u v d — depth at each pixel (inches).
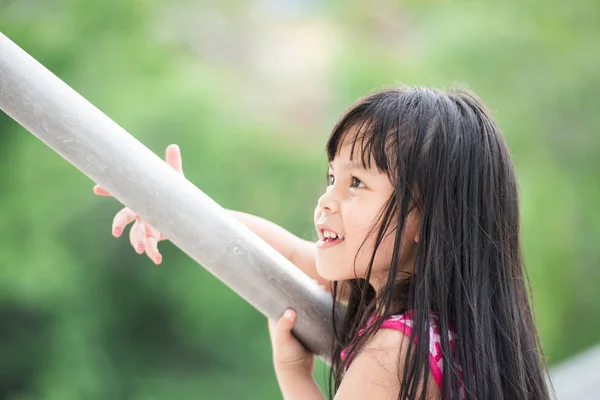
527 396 68.2
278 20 720.3
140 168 60.3
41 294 554.3
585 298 546.9
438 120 66.8
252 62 703.1
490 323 66.2
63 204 557.9
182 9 687.1
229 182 578.9
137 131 567.8
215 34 698.8
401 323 65.1
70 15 622.8
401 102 67.6
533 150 549.0
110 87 598.2
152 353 601.9
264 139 604.4
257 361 592.7
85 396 574.9
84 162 59.4
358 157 66.8
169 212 61.3
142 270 585.0
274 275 66.5
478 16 585.6
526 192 531.5
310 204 593.3
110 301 583.8
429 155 65.7
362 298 66.9
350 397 65.1
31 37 607.2
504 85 555.2
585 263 546.6
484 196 67.5
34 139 568.7
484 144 68.2
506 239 69.1
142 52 620.4
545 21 585.0
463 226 66.2
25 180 559.5
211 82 620.7
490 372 65.2
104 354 583.2
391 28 676.1
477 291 66.1
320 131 669.3
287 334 69.1
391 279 64.3
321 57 700.7
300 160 602.9
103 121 59.9
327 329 70.8
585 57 565.6
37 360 568.7
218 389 589.3
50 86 58.4
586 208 549.0
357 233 66.3
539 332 75.2
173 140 571.2
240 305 589.0
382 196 66.0
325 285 86.6
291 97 694.5
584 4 584.1
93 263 573.0
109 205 566.3
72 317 570.3
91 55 613.6
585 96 551.8
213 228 62.9
